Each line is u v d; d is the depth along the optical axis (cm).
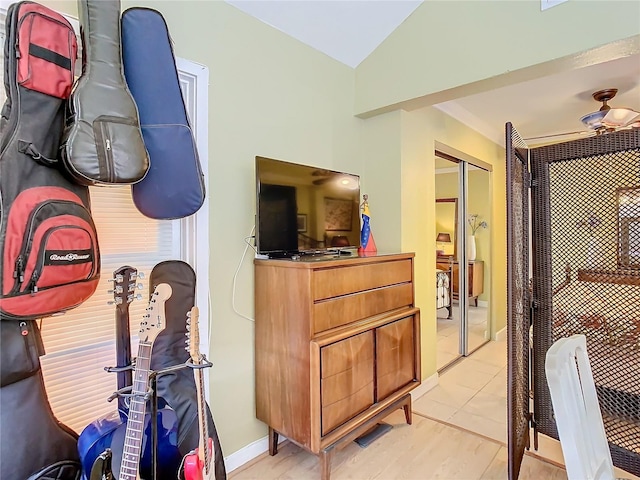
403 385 229
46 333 143
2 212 104
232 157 195
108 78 126
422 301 291
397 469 193
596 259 185
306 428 177
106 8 128
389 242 271
